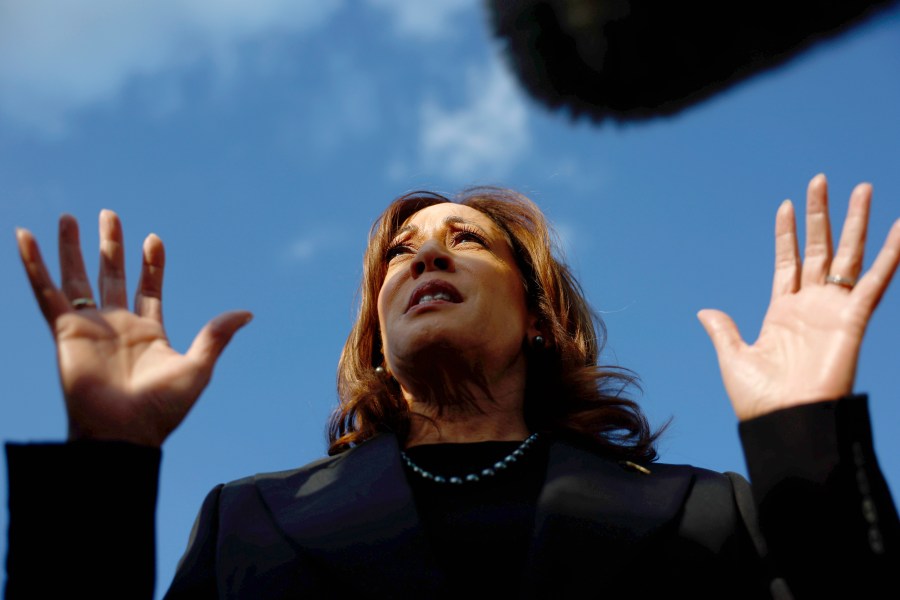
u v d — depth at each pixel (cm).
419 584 211
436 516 238
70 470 194
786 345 221
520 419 295
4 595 186
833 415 200
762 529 200
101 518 191
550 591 212
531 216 348
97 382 208
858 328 216
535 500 243
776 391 211
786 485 196
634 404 310
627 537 220
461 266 305
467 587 219
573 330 337
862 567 187
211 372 220
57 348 212
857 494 192
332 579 218
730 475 252
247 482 261
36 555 188
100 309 225
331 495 239
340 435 315
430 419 288
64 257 231
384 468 243
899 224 225
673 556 221
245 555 229
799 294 230
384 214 350
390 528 222
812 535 191
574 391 308
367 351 333
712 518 232
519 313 312
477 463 262
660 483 243
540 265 333
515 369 302
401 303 303
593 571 214
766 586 222
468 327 287
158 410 209
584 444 287
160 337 224
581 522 223
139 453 199
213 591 235
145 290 235
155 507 199
